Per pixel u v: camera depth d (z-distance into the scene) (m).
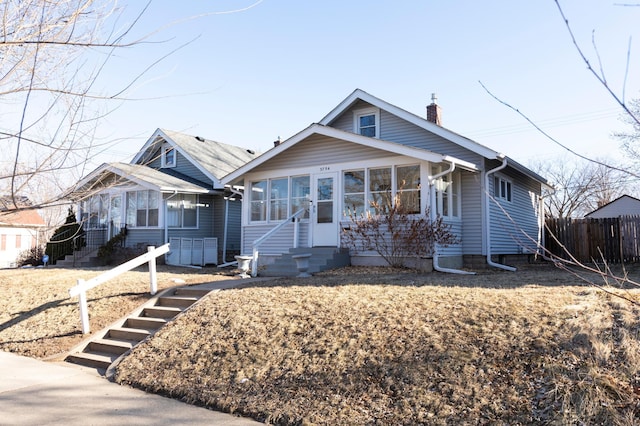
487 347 5.60
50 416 5.29
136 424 5.02
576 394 4.54
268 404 5.33
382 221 12.54
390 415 4.75
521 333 5.79
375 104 15.80
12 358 8.03
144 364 7.00
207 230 21.11
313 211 14.48
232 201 21.41
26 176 3.42
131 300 10.03
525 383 4.86
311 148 14.74
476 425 4.39
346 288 8.94
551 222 17.83
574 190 32.38
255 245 12.50
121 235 19.42
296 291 8.95
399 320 6.72
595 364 4.97
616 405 4.34
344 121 17.05
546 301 6.84
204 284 10.88
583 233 16.95
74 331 8.85
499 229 15.16
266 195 15.77
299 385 5.61
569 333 5.61
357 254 13.41
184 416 5.26
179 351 7.14
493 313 6.51
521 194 18.00
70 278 13.00
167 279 11.95
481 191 14.07
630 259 15.86
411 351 5.81
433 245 12.17
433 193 12.49
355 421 4.75
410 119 15.00
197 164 21.02
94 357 7.73
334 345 6.32
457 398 4.82
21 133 3.34
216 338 7.27
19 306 10.56
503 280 9.66
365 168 13.67
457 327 6.22
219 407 5.48
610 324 5.73
